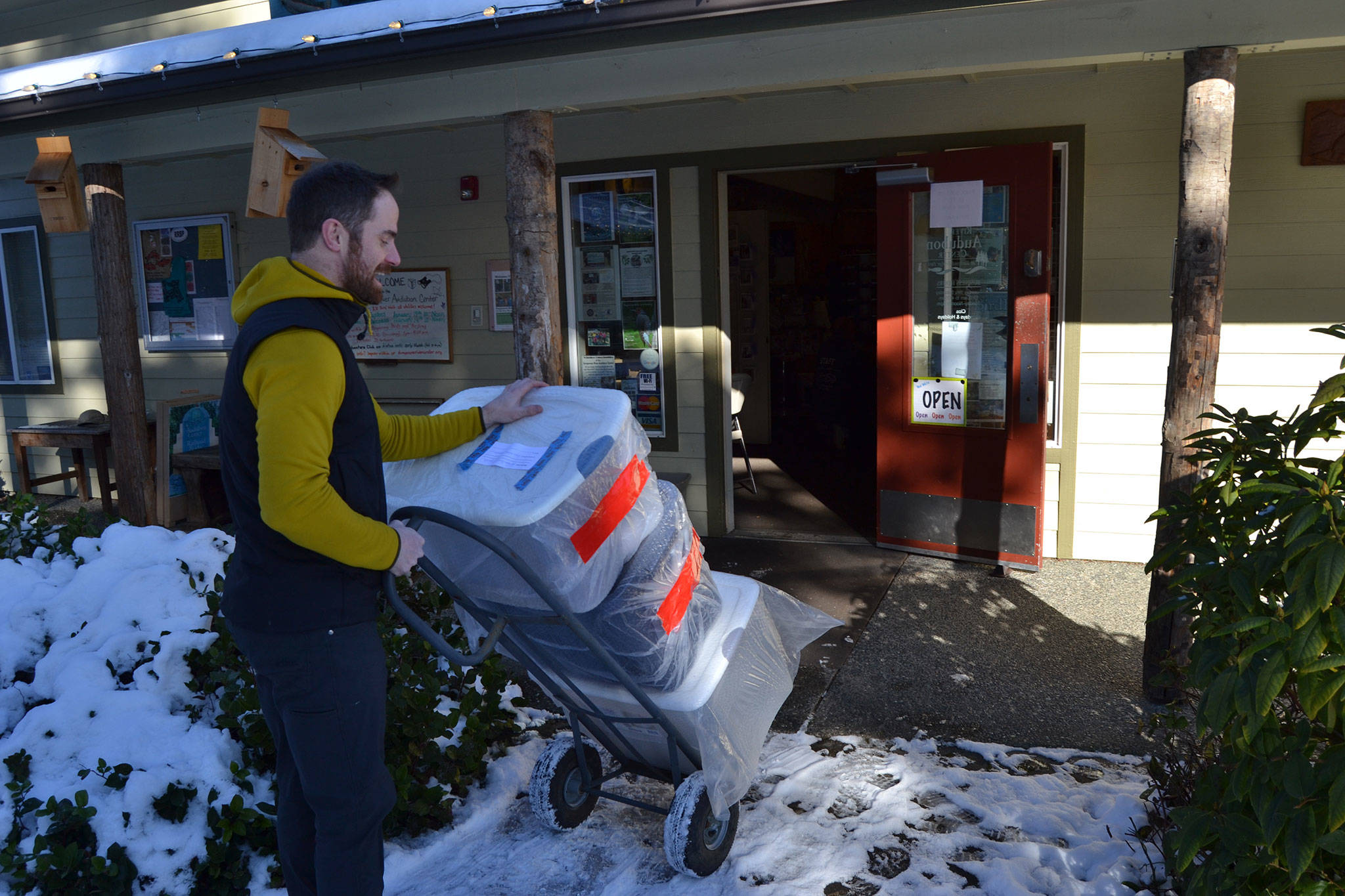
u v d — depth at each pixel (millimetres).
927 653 4523
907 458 5863
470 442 2400
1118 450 5598
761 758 3578
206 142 5586
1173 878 2678
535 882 2889
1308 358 5215
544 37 3951
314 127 5109
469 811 3227
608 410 2340
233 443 1947
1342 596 1999
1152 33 3684
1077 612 4949
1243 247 5227
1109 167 5348
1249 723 2002
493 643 2334
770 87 4262
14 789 2908
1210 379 3738
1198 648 2338
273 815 2895
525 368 4715
